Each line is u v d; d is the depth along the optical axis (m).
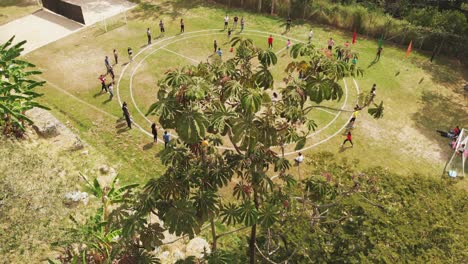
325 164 22.84
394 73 32.22
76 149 21.53
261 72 9.84
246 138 8.98
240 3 41.88
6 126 20.06
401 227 17.44
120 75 30.27
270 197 12.59
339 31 38.41
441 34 34.28
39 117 22.70
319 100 9.47
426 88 30.62
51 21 38.03
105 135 24.30
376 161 23.59
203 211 9.28
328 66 9.88
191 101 8.60
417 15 36.44
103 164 21.22
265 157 10.63
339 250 16.22
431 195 20.67
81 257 14.00
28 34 35.56
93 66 31.25
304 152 23.98
